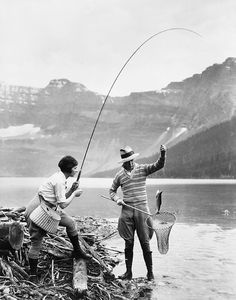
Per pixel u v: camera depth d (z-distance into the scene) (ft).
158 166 20.81
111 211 55.83
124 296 17.87
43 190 18.38
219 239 31.96
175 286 19.43
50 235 22.16
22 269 18.22
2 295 15.44
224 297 17.76
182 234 34.55
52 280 17.97
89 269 20.39
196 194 102.89
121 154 21.43
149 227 20.71
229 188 154.81
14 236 18.33
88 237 24.09
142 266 23.52
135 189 21.20
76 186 19.62
